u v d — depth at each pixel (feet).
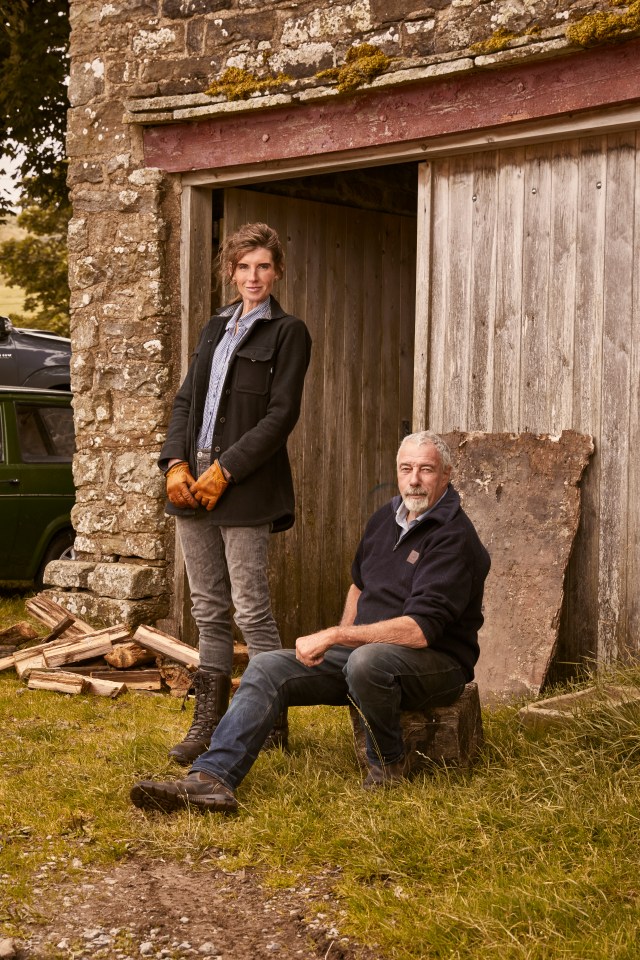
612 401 17.12
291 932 9.41
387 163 19.63
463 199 18.90
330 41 19.13
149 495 21.88
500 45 17.01
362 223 24.26
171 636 20.70
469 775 12.42
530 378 18.10
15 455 27.17
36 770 13.33
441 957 8.79
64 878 10.45
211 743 12.10
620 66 16.17
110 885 10.36
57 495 27.71
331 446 23.57
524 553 17.47
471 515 18.19
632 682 15.08
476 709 13.06
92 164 22.49
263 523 13.94
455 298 19.04
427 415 19.45
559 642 17.69
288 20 19.65
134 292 22.04
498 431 18.49
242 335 14.15
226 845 11.04
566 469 17.39
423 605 11.98
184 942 9.27
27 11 39.68
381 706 11.79
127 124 21.99
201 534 14.29
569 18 16.46
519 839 10.52
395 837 10.68
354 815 11.23
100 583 22.13
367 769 12.71
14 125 41.37
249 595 14.08
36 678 17.94
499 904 9.28
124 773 13.07
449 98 18.02
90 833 11.42
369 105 18.95
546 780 11.76
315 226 23.25
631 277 16.89
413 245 25.54
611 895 9.51
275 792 12.17
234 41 20.34
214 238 22.39
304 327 14.33
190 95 20.75
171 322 21.97
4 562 26.99
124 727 15.61
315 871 10.49
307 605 23.07
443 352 19.22
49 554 27.86
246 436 13.75
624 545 16.97
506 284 18.38
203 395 14.35
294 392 13.98
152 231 21.74
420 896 9.66
